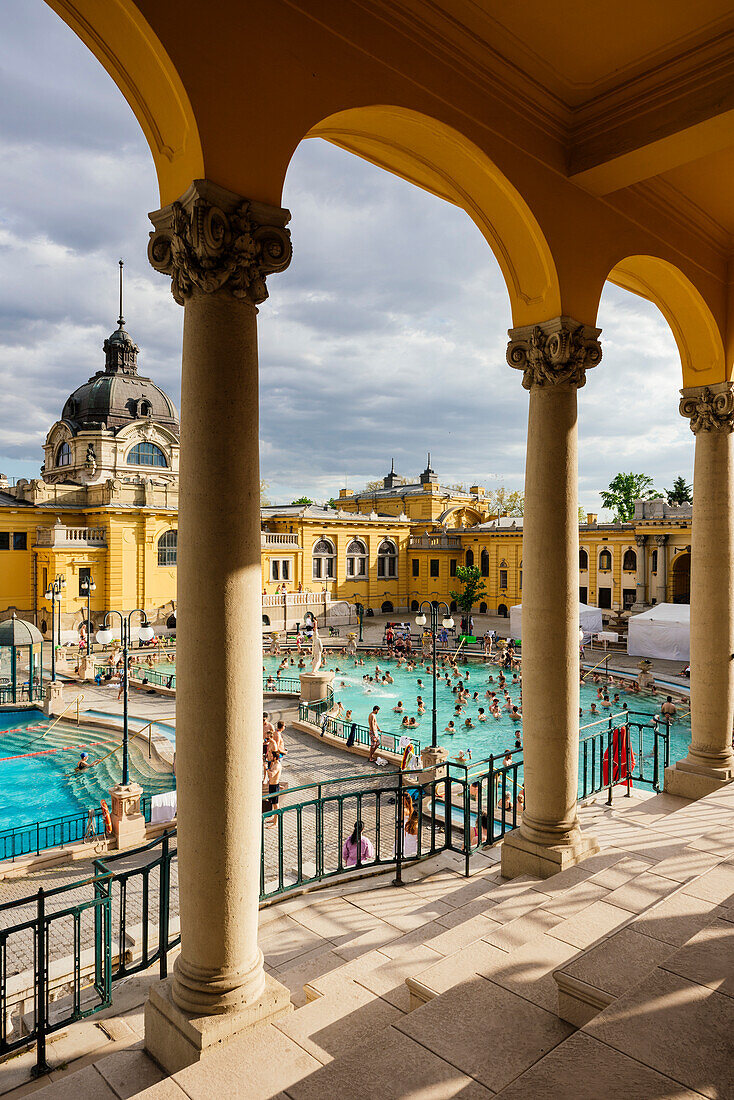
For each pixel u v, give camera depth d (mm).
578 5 4801
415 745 20016
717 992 2842
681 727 23094
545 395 6125
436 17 4891
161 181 4246
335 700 27656
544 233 5918
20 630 24422
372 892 6105
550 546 5918
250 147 3988
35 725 23250
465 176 5836
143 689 27875
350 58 4531
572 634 5957
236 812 3854
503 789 7398
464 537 54375
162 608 40281
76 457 45688
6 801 17359
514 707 25172
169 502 40750
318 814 6227
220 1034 3646
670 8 4809
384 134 5359
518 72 5500
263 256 4039
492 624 48125
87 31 3863
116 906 10547
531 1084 2445
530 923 4621
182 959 3953
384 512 64062
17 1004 6621
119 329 51000
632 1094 2346
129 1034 4434
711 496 8164
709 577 8109
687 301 8086
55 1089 3734
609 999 3121
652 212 7199
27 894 11703
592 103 5891
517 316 6445
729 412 8117
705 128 5336
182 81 3674
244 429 3980
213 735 3811
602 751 8703
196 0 3738
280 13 4137
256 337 4121
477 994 3613
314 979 4465
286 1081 3324
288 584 47875
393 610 54219
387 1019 3820
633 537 42688
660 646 31875
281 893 5949
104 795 17641
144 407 47938
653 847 6164
